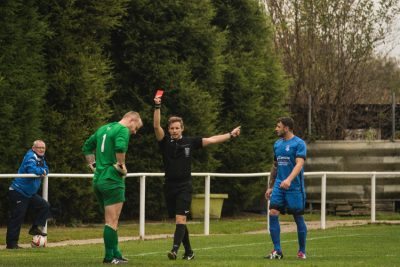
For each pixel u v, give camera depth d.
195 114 49.31
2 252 30.75
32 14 41.84
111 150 24.47
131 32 48.06
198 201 49.03
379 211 57.03
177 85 48.81
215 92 51.59
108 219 24.62
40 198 34.12
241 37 55.09
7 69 40.78
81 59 44.28
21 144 41.44
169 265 24.08
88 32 45.00
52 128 43.59
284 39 64.12
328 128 62.09
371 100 68.94
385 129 62.28
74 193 43.97
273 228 27.58
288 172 27.41
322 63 62.94
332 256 28.94
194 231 42.62
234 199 53.75
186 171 26.20
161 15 48.53
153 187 48.66
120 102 48.66
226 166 53.28
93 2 44.66
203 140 26.41
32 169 33.56
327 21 62.97
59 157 43.69
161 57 48.91
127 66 48.78
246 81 53.72
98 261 25.69
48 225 43.66
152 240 37.28
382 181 57.25
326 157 57.53
